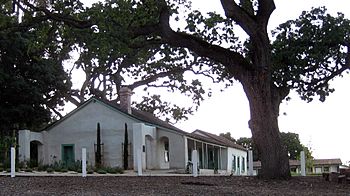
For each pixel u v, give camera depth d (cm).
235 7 1803
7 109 3422
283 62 2009
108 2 1817
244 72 1855
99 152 3391
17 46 3391
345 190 1409
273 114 1828
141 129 3359
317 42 1992
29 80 3578
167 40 1895
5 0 2147
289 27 2023
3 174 2033
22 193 1291
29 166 2816
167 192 1298
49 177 1891
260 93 1816
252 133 1841
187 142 3684
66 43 2583
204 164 4228
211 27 2048
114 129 3478
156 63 3481
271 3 1797
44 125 3959
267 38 1820
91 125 3538
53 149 3588
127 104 3672
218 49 1897
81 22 1941
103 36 1802
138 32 1883
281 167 1797
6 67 3478
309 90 2145
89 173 2366
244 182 1652
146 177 1947
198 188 1406
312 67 2016
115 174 2344
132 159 3384
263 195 1255
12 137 3147
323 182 1689
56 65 3812
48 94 3962
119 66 4047
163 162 3650
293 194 1286
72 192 1309
